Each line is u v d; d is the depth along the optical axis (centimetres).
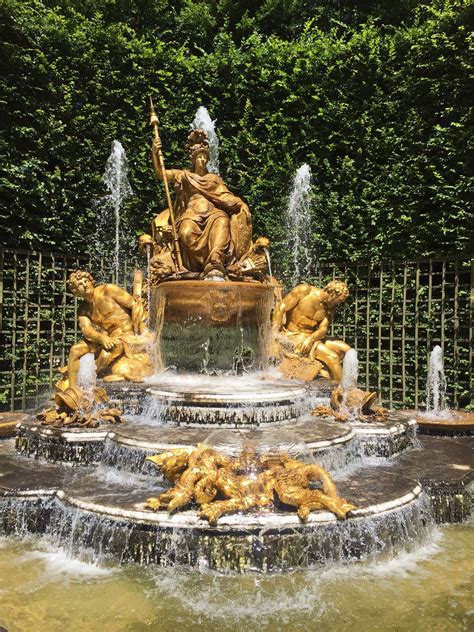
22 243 1066
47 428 618
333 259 1184
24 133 1049
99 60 1169
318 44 1230
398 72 1145
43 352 1078
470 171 998
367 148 1156
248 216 903
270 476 445
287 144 1206
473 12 1045
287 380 809
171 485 485
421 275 1020
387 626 338
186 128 1205
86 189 1148
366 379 1091
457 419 821
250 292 795
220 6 1606
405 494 474
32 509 480
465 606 363
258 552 399
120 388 697
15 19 1071
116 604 361
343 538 416
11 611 353
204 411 604
